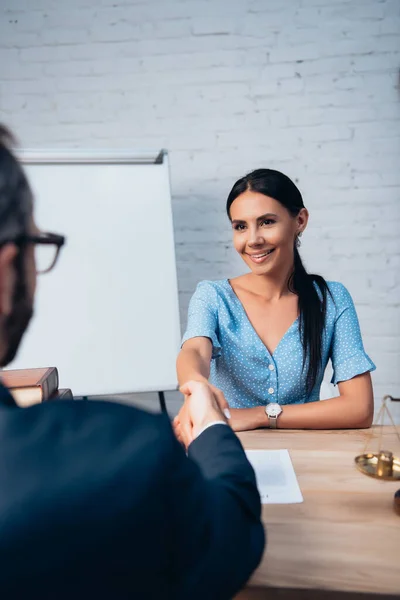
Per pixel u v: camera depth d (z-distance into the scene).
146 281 2.00
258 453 1.00
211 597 0.40
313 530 0.73
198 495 0.40
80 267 1.98
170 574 0.38
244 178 1.29
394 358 2.27
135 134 2.23
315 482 0.87
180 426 0.70
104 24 2.17
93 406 0.41
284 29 2.13
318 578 0.63
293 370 1.32
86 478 0.35
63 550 0.34
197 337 1.29
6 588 0.33
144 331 2.01
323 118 2.17
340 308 1.34
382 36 2.10
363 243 2.22
